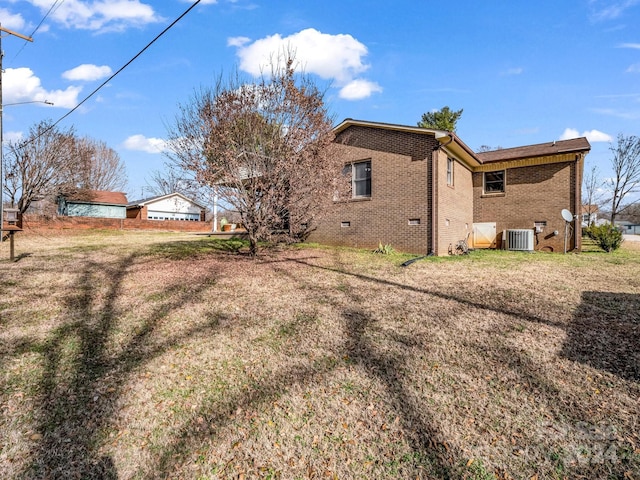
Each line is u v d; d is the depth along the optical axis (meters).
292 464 2.13
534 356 3.55
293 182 9.22
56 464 2.11
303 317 4.80
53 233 18.03
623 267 9.00
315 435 2.39
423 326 4.44
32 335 4.11
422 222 11.16
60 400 2.79
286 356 3.61
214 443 2.31
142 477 2.03
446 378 3.14
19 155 20.77
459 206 13.59
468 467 2.09
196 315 4.88
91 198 28.75
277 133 9.09
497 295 5.92
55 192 22.77
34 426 2.46
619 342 3.86
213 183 8.40
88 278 7.09
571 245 13.48
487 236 15.28
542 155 13.84
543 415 2.58
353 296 5.89
